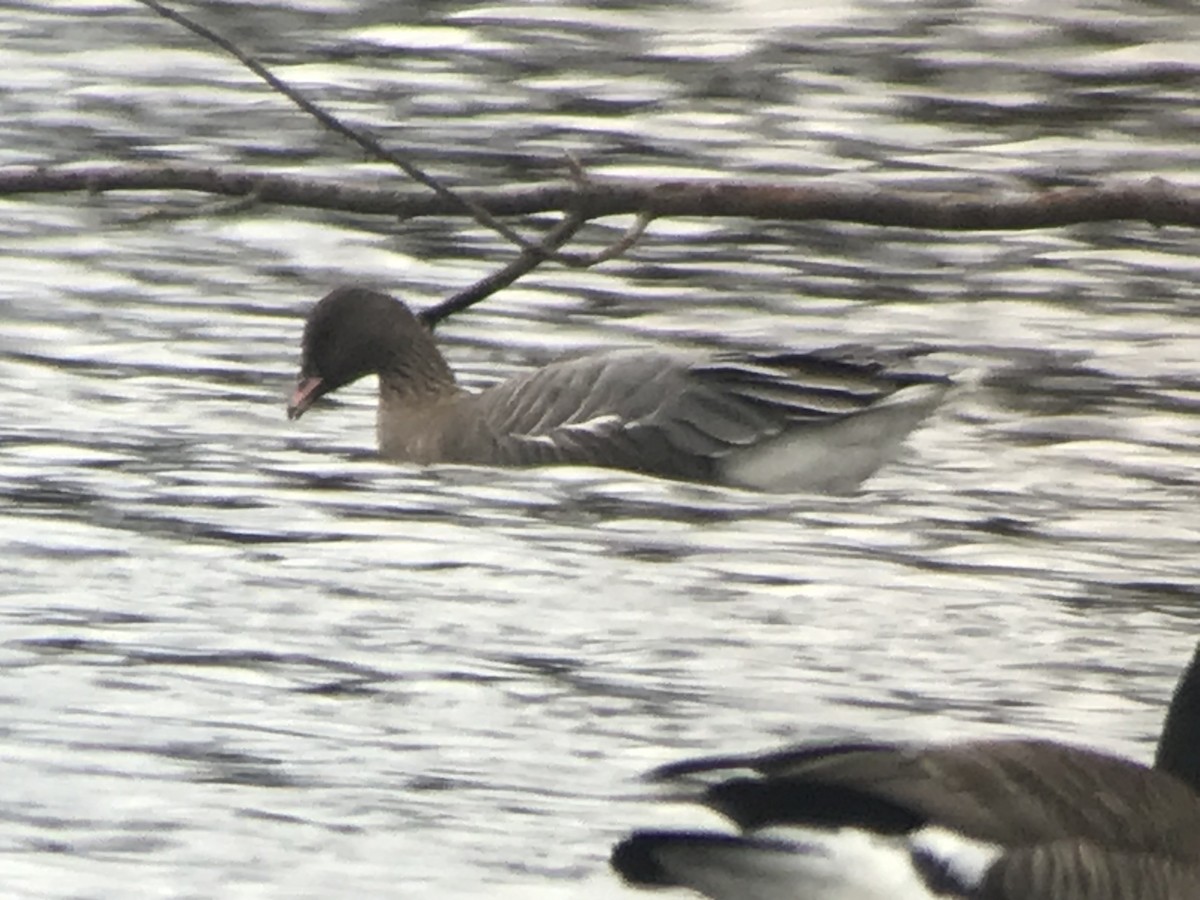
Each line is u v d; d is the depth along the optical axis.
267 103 26.69
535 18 29.77
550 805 12.28
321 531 16.36
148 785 12.35
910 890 9.70
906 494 17.69
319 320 18.97
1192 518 17.11
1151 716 13.63
